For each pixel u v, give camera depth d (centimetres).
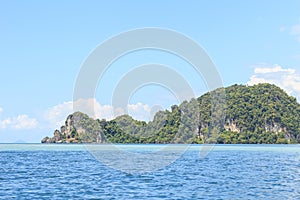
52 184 2833
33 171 3728
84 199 2252
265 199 2238
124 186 2719
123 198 2277
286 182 2927
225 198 2272
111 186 2722
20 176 3325
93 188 2638
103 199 2252
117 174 3441
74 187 2684
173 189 2592
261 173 3544
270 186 2727
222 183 2875
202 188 2636
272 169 3925
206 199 2245
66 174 3456
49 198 2286
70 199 2253
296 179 3106
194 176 3297
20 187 2698
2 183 2897
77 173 3531
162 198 2277
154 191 2514
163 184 2817
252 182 2931
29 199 2256
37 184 2836
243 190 2553
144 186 2719
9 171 3738
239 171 3728
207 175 3375
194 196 2338
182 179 3095
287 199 2233
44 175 3388
